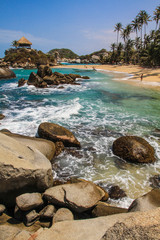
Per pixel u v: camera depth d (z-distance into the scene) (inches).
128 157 291.9
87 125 438.6
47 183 204.2
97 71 2074.3
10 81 1210.6
